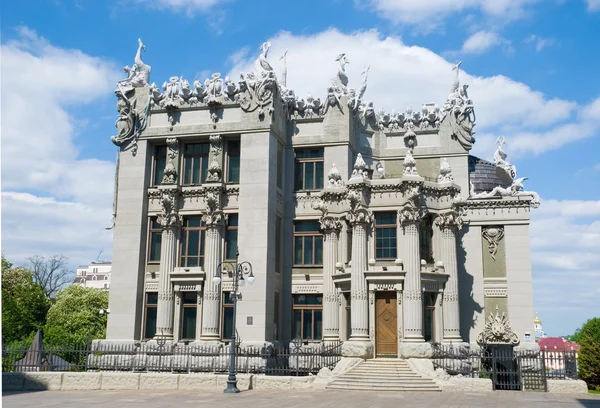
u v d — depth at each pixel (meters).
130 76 47.66
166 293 43.78
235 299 34.25
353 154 46.88
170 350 41.88
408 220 39.38
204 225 44.97
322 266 44.81
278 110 45.62
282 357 42.53
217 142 45.03
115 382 36.00
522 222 45.00
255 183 43.34
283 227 46.00
